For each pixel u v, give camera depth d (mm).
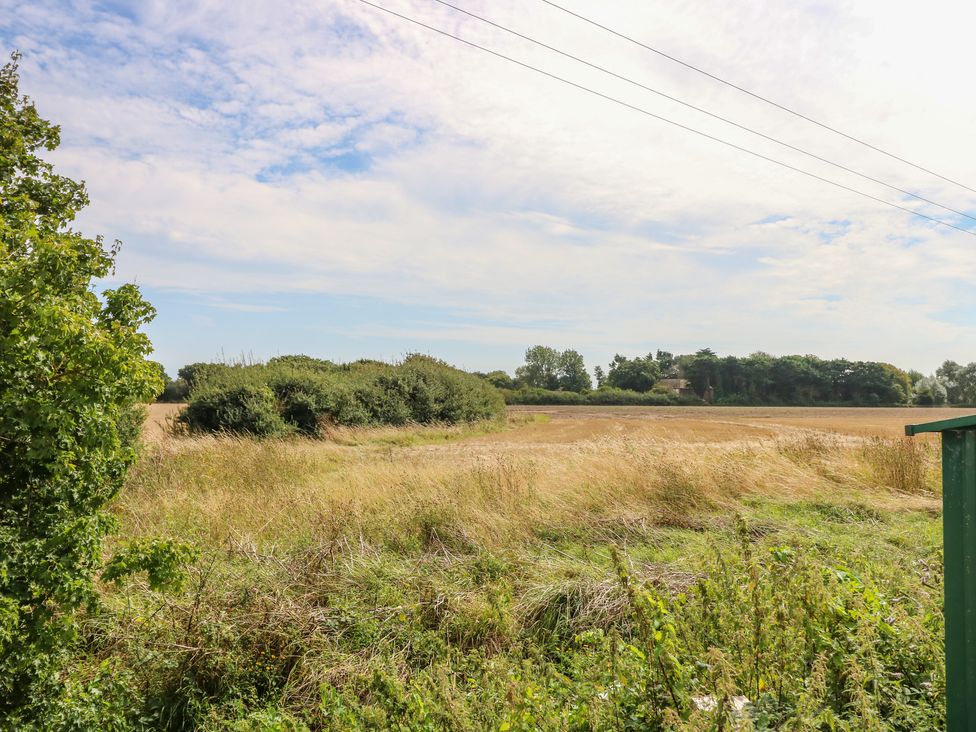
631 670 3674
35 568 3354
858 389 95812
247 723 3953
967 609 2584
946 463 2650
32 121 6508
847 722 2936
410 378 30453
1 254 3443
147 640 4699
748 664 3438
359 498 9453
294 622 4945
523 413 53312
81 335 3533
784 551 4707
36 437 3357
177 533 7746
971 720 2562
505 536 7832
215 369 26594
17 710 3365
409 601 5629
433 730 3639
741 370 96812
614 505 9359
